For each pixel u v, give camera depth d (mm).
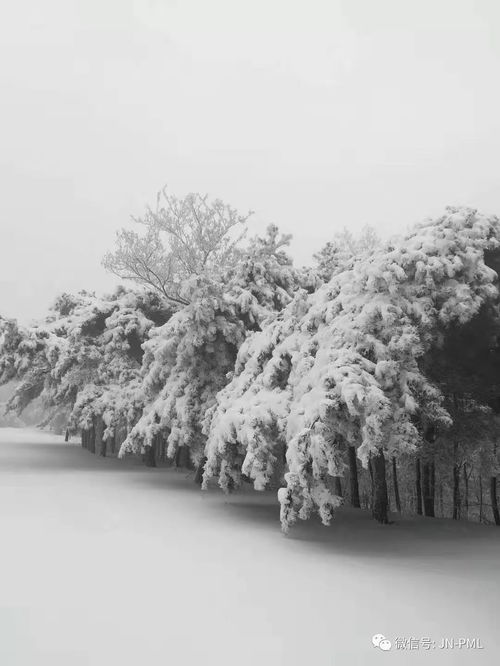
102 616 5754
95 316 23625
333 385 9812
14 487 14320
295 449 9453
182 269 29422
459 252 10609
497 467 13648
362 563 8336
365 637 5500
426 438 12711
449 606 6469
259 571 7672
